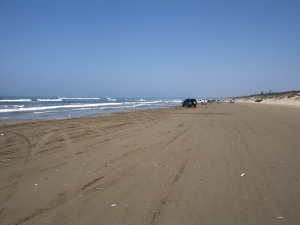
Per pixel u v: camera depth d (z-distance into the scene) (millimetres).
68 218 3539
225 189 4652
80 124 15430
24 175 5457
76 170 5812
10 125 14852
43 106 44312
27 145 8797
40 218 3537
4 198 4230
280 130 12844
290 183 4980
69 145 8750
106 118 20047
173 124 15555
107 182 5012
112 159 6797
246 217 3594
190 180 5137
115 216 3600
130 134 11258
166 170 5820
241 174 5543
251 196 4340
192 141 9508
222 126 14547
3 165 6238
